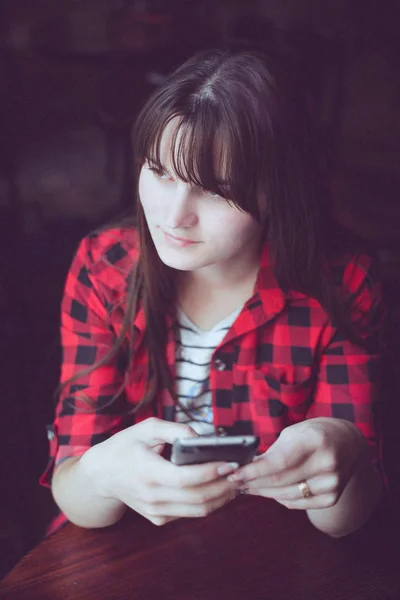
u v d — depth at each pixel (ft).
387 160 11.62
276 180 3.45
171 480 3.18
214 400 4.39
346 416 4.26
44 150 10.15
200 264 3.52
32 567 3.33
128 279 4.33
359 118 12.07
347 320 4.16
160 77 3.72
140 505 3.35
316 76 3.73
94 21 10.16
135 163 3.68
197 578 3.27
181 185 3.25
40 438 7.30
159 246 3.56
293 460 3.29
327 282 4.09
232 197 3.25
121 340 4.26
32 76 10.28
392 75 12.24
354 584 3.26
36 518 6.57
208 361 4.36
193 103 3.13
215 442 2.95
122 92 9.53
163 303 4.18
